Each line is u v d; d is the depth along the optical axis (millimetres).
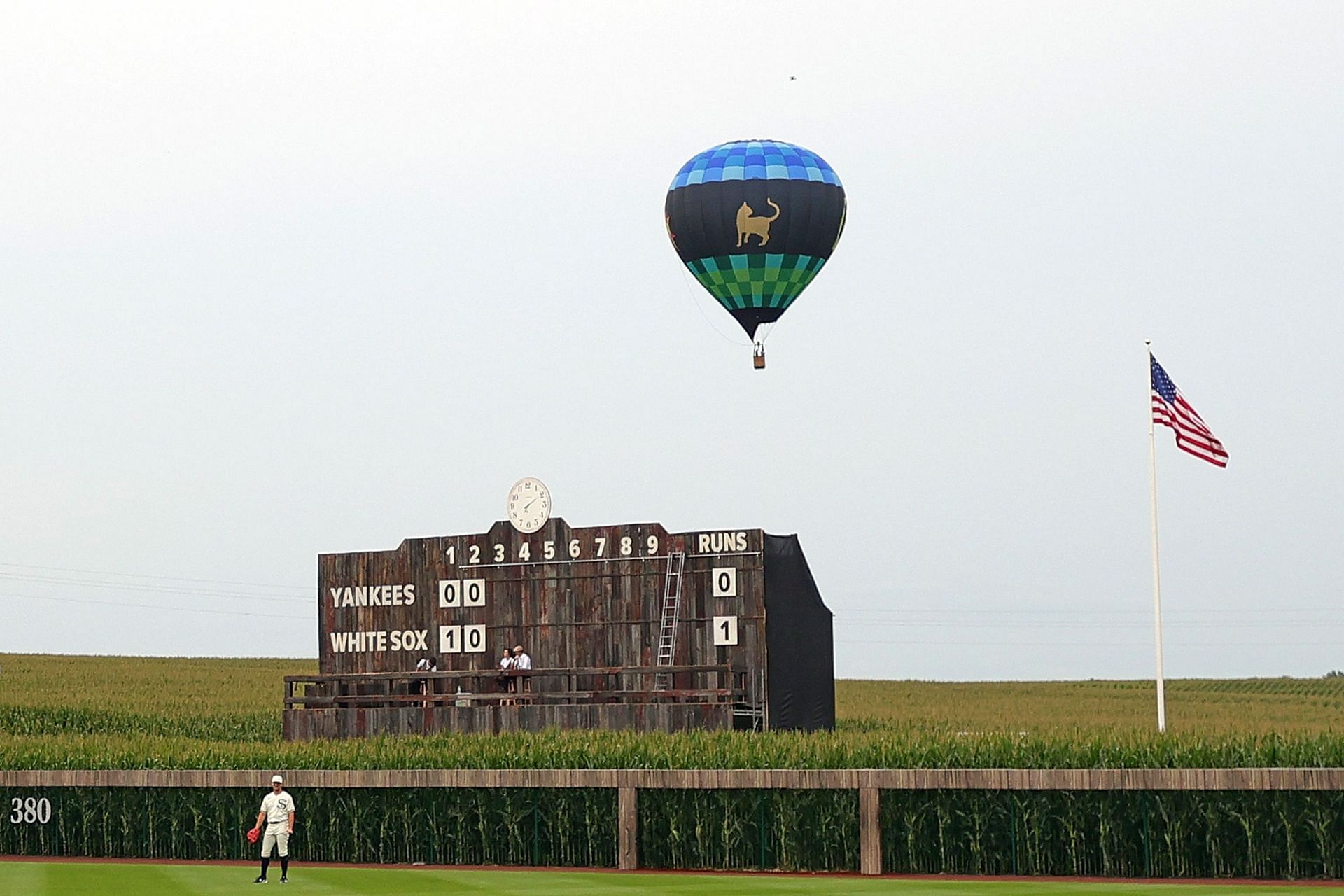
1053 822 109062
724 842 116188
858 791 113062
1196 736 113812
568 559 166750
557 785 120250
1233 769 104562
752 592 158375
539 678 165875
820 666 164750
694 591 160625
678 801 117500
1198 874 105812
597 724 159000
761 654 157500
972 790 110062
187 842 131250
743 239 190500
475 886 104250
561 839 121500
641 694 158750
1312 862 103250
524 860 122250
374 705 168750
